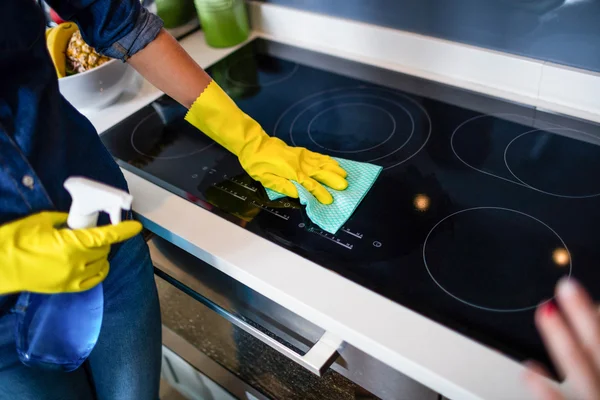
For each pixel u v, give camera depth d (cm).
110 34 72
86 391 90
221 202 76
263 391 92
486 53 88
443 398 57
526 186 73
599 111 82
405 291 60
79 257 57
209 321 88
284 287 62
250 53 109
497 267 62
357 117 91
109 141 90
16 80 59
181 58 77
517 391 50
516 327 56
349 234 69
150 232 80
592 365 46
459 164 78
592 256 63
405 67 100
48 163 62
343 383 70
